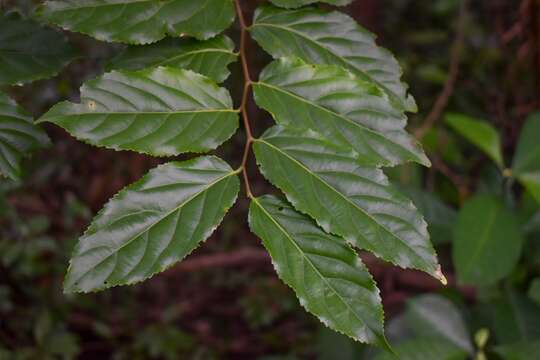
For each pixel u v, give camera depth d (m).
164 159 1.13
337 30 0.60
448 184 1.04
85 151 1.48
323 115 0.57
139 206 0.54
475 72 1.43
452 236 0.85
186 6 0.58
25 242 1.27
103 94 0.55
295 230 0.55
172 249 0.53
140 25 0.57
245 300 1.61
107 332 1.45
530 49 1.07
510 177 0.84
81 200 1.47
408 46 1.68
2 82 0.59
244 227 1.72
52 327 1.34
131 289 1.61
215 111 0.56
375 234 0.54
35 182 1.43
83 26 0.57
